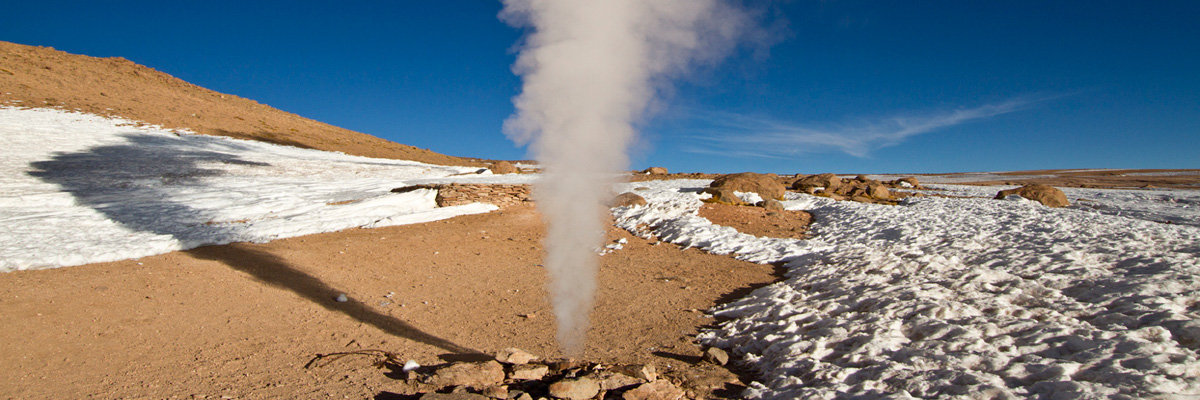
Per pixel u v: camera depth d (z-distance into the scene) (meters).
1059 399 3.96
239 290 9.11
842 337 6.03
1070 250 9.48
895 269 9.25
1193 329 4.99
